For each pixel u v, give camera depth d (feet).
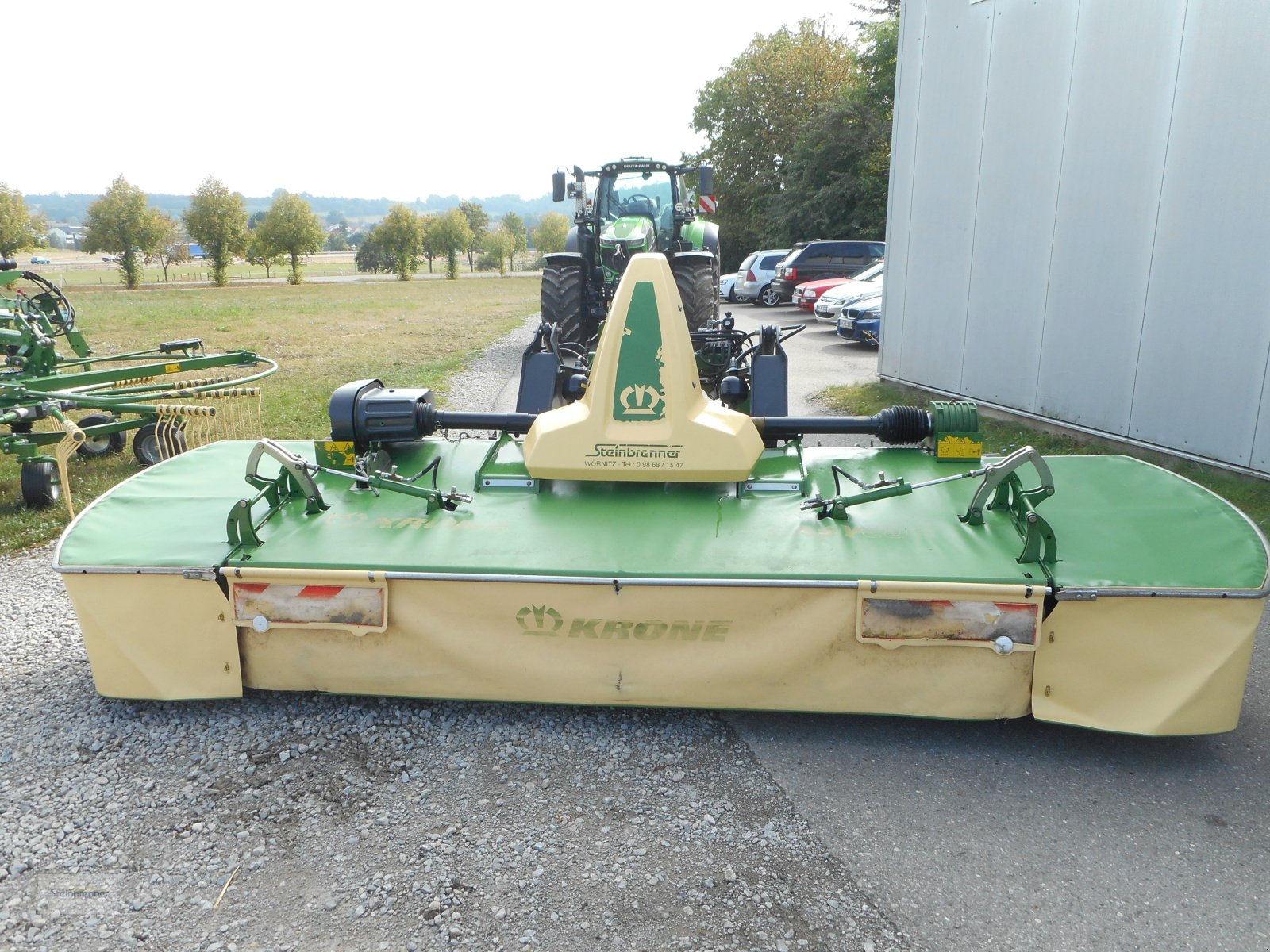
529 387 16.12
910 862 8.57
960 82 27.89
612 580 9.94
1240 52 19.16
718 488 11.97
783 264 70.23
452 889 8.23
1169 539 10.37
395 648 10.60
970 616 9.68
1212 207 20.08
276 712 11.24
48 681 12.18
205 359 24.09
